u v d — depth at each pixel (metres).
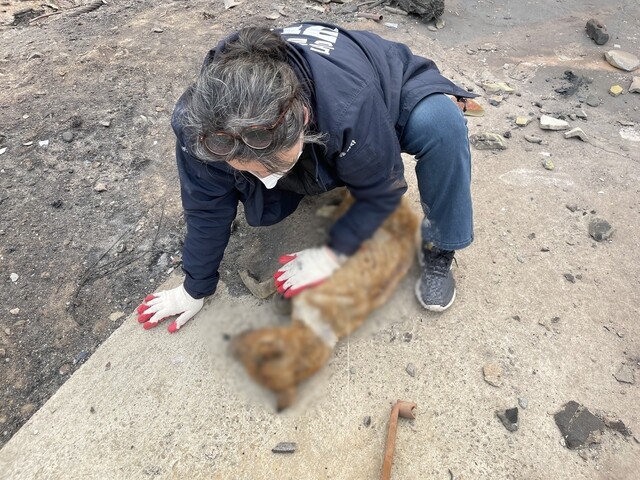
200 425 1.66
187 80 3.00
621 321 1.94
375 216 1.58
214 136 1.14
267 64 1.14
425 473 1.57
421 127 1.57
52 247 2.21
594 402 1.73
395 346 1.82
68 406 1.72
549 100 2.91
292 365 1.60
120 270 2.13
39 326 1.96
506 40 3.38
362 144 1.37
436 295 1.85
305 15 3.59
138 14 3.67
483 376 1.78
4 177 2.46
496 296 2.00
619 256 2.14
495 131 2.71
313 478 1.56
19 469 1.60
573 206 2.32
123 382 1.76
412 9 3.49
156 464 1.60
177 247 2.21
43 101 2.84
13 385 1.82
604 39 3.28
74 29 3.50
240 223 2.22
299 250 1.83
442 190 1.69
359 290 1.57
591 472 1.58
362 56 1.47
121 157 2.57
